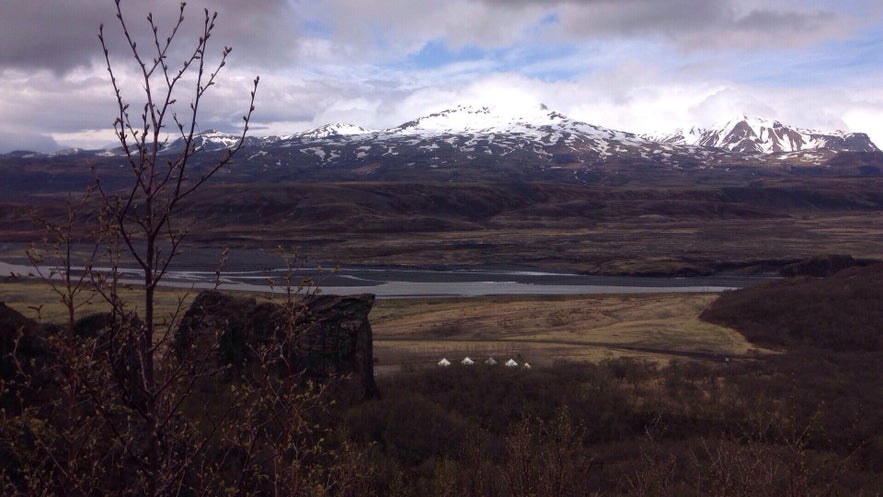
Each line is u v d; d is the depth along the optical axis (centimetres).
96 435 488
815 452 1911
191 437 479
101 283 436
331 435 1479
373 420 2130
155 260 442
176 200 446
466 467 1457
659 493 1145
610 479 1565
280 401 520
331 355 2317
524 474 935
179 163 447
